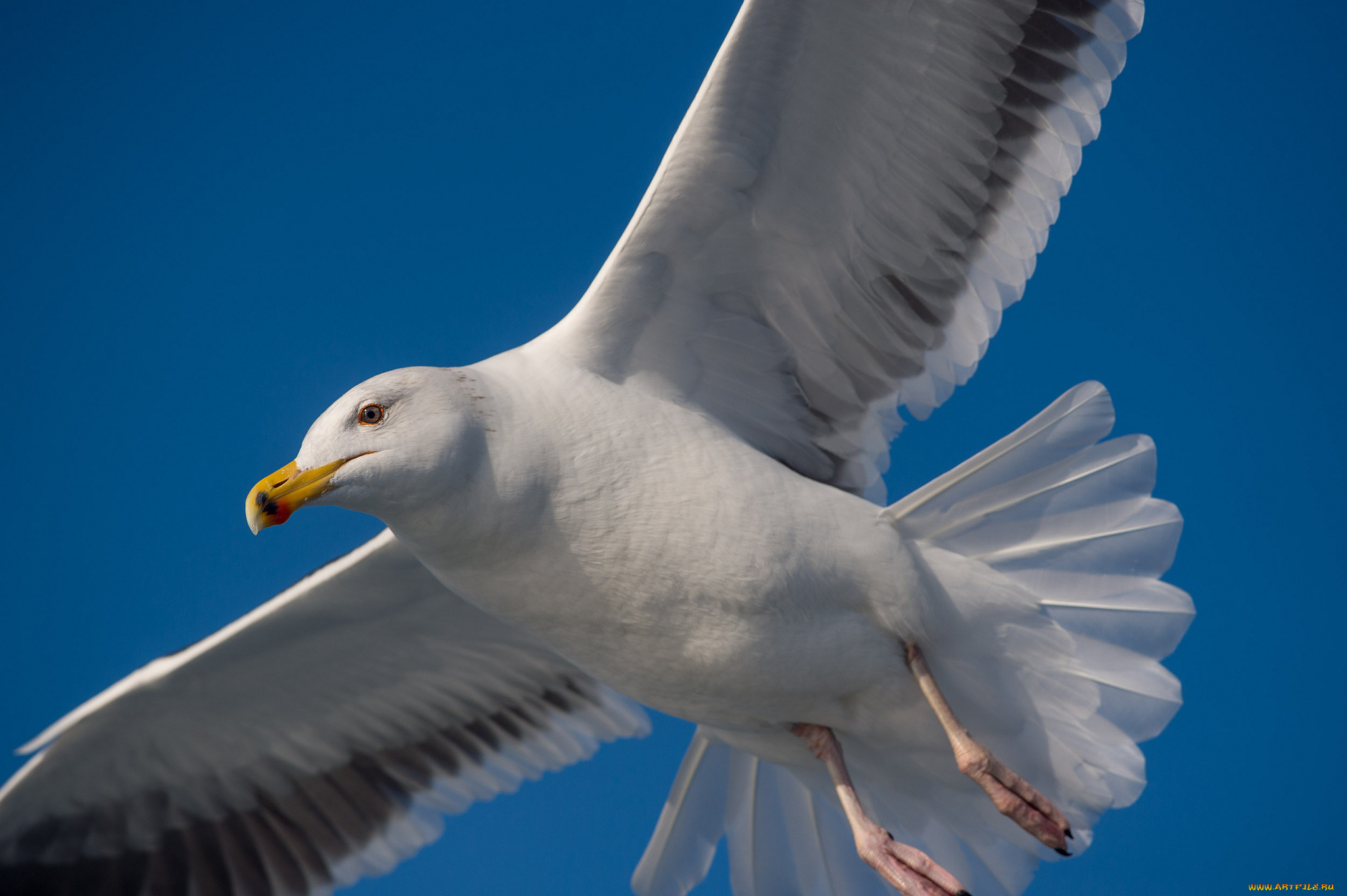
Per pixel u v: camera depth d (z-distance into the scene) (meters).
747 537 5.46
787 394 6.05
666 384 5.79
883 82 5.49
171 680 6.46
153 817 7.06
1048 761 5.90
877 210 5.80
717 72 5.25
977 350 6.02
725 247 5.69
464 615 6.66
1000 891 6.36
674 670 5.71
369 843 7.18
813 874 6.71
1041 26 5.61
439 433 5.27
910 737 6.00
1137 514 5.80
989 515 5.81
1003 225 5.88
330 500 5.28
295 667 6.72
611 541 5.43
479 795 7.21
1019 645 5.82
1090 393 5.77
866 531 5.64
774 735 6.14
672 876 6.75
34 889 6.90
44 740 6.35
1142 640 5.79
